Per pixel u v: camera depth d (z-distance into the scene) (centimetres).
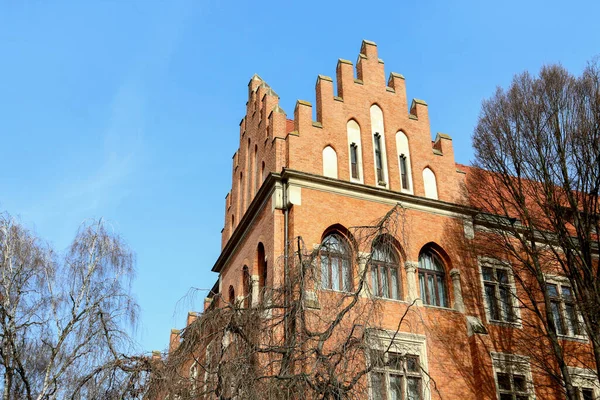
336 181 2353
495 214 2444
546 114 2314
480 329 2288
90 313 2072
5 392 2022
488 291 2484
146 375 1477
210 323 1477
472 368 2242
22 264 2248
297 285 1538
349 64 2664
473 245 2492
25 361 2134
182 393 1390
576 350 2470
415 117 2677
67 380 1848
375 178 2475
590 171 2194
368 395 1464
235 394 1310
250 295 1689
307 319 1505
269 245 2280
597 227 2172
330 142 2469
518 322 2433
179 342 1539
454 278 2400
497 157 2402
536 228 2342
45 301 2234
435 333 2252
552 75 2380
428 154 2620
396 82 2733
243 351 1419
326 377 1378
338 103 2562
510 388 2264
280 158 2409
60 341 2117
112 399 1462
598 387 2405
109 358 1688
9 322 2161
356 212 2350
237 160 3122
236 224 2955
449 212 2517
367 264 1611
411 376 2073
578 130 2244
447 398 2141
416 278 2331
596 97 2261
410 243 2372
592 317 2053
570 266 2172
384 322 2188
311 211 2286
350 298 1922
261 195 2428
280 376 1322
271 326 1491
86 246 2341
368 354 1411
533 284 2509
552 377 2228
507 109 2408
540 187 2309
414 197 2458
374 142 2566
